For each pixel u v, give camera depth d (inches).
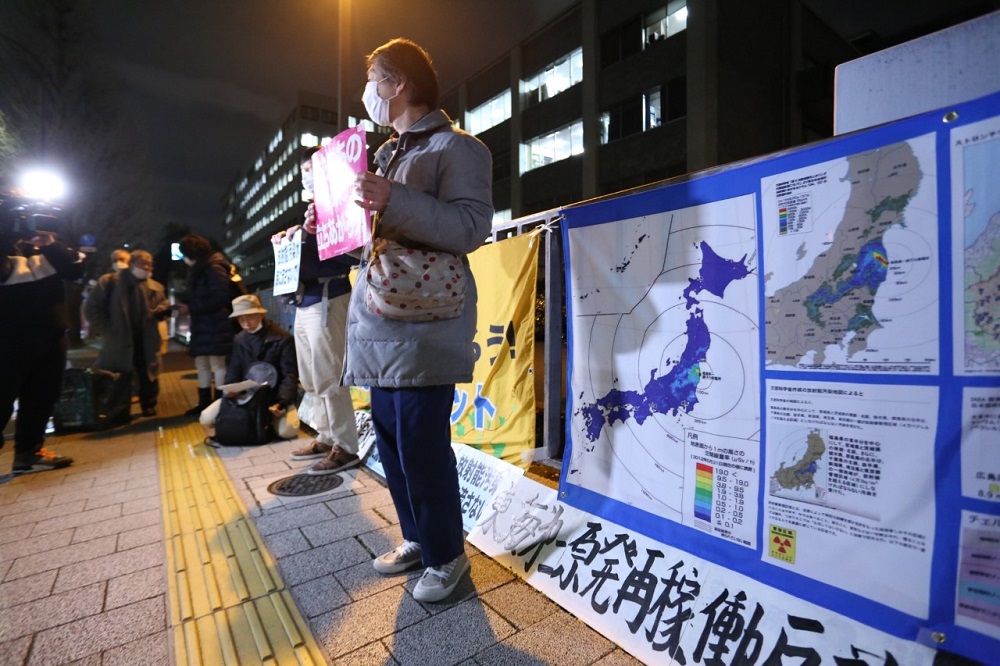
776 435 61.4
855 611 54.1
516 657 65.6
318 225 88.0
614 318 81.5
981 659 46.3
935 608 49.4
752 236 63.6
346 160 78.2
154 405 231.3
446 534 77.2
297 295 137.7
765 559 61.9
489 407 117.3
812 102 689.0
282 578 85.2
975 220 47.4
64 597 80.8
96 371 194.4
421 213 64.8
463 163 71.6
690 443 70.5
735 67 638.5
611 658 65.3
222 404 169.5
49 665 65.6
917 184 50.7
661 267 74.5
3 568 89.8
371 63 79.0
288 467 145.3
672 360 72.9
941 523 49.4
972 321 47.7
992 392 46.6
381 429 84.7
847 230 55.4
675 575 68.9
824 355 57.3
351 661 65.3
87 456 159.3
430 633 70.6
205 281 213.9
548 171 864.3
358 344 76.0
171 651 68.2
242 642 69.2
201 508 115.4
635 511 77.4
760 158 62.7
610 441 82.0
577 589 76.4
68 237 147.6
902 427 51.9
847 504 55.6
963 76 62.1
